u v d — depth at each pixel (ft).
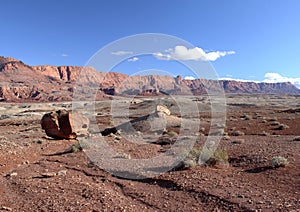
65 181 32.89
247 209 21.48
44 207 24.14
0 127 139.85
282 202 22.22
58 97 496.64
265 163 35.53
